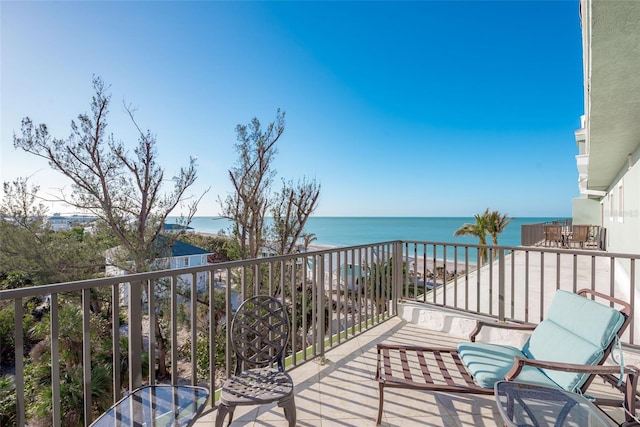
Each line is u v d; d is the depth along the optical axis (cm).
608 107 328
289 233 1220
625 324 173
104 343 740
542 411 140
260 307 209
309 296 932
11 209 809
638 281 477
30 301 807
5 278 812
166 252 982
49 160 848
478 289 343
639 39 203
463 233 2047
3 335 783
